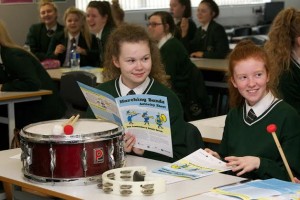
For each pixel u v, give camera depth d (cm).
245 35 916
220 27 669
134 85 252
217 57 657
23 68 437
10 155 253
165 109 215
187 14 718
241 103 244
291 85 318
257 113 235
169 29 536
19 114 453
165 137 219
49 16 656
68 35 612
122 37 245
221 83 604
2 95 422
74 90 442
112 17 607
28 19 725
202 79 548
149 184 189
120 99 222
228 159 220
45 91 445
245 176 225
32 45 661
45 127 223
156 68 262
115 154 212
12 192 271
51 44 626
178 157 249
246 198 179
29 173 211
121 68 248
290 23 316
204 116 553
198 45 688
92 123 228
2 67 445
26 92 437
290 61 319
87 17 602
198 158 231
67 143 201
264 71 230
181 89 537
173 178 209
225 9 998
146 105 219
